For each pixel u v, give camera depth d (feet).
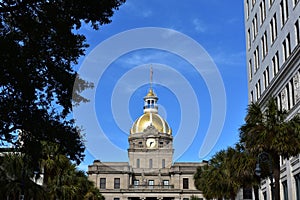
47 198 134.31
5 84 62.18
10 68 61.46
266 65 164.86
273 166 92.17
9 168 123.13
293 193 136.26
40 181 153.17
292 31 134.72
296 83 130.82
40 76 67.21
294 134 90.58
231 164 109.50
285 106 141.49
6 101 63.77
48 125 65.98
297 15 130.82
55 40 66.13
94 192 194.49
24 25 63.82
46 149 129.39
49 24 64.54
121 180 348.79
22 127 66.13
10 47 60.64
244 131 97.25
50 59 67.56
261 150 91.45
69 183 147.43
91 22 66.13
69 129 68.49
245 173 100.53
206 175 162.71
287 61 134.62
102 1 63.98
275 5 153.79
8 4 62.59
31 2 63.26
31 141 68.54
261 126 93.30
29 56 64.18
